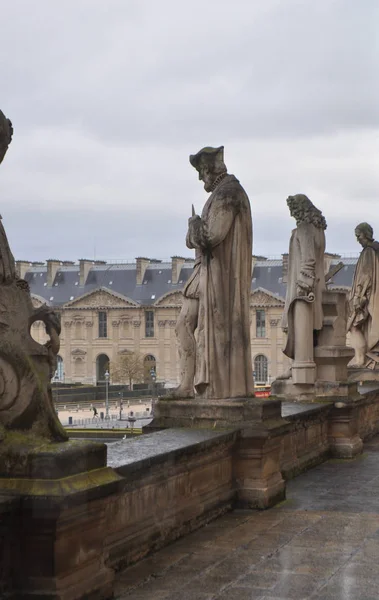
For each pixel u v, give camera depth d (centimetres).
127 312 13638
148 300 13612
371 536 1097
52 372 815
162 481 1034
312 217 1855
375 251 2414
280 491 1311
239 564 968
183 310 1323
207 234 1274
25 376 780
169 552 1012
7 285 779
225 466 1230
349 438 1806
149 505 1003
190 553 1010
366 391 2094
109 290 13800
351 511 1248
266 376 10050
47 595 743
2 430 768
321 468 1675
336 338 1873
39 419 788
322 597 859
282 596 861
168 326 12950
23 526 745
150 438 1141
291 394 1848
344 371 1889
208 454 1153
